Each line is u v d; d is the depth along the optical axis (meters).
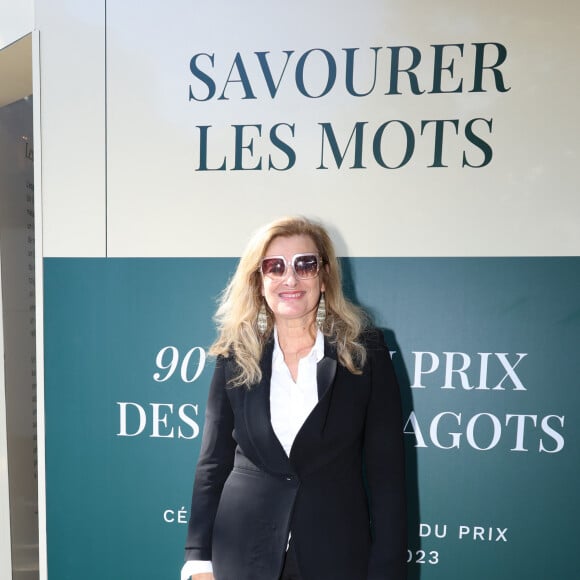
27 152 2.09
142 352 1.64
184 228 1.59
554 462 1.55
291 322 1.23
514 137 1.46
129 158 1.58
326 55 1.49
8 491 1.96
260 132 1.53
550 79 1.43
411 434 1.59
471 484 1.58
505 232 1.49
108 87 1.56
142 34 1.54
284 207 1.55
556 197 1.47
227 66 1.52
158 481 1.67
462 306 1.53
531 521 1.57
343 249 1.54
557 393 1.53
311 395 1.17
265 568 1.12
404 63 1.47
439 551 1.61
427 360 1.56
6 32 1.60
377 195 1.52
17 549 2.01
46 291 1.65
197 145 1.56
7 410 1.96
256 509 1.14
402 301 1.54
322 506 1.13
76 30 1.55
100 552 1.71
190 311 1.61
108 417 1.67
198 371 1.63
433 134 1.48
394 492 1.13
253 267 1.25
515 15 1.42
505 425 1.56
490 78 1.45
